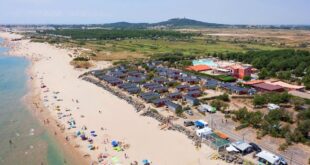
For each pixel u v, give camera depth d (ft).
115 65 595.47
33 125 284.61
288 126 249.96
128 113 318.65
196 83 445.78
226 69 505.66
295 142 234.58
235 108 327.26
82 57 653.30
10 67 592.19
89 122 292.40
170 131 267.39
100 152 228.22
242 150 216.74
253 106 333.21
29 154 226.17
